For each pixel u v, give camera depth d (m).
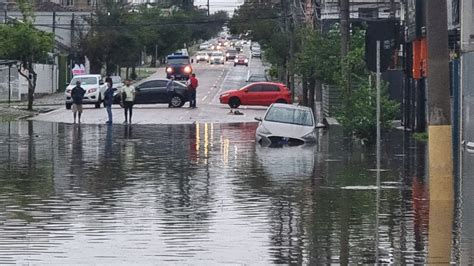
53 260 14.27
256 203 20.39
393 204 20.14
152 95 63.19
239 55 142.25
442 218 18.20
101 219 18.19
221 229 17.03
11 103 69.69
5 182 24.22
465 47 33.97
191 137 40.84
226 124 49.56
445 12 19.56
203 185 23.67
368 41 21.84
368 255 14.66
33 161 29.89
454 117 35.09
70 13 110.50
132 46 102.38
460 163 28.78
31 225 17.45
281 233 16.62
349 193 22.05
